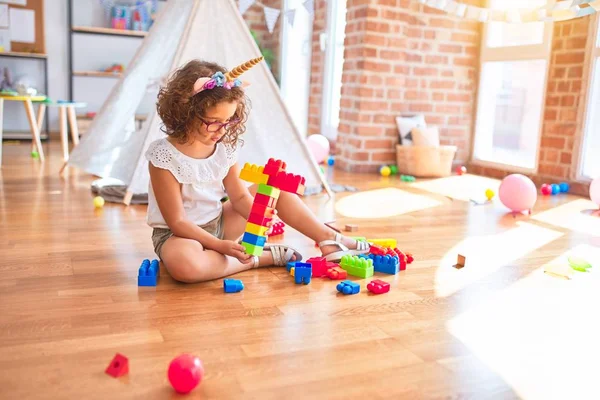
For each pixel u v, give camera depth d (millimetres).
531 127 3617
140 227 2070
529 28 3609
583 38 3184
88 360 1025
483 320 1289
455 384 989
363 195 2959
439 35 3912
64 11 5203
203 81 1331
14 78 5121
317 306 1337
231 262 1526
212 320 1229
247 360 1047
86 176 3154
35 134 3717
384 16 3707
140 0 5395
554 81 3387
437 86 3980
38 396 899
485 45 3959
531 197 2539
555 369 1060
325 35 4281
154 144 1474
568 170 3318
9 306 1275
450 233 2164
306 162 2803
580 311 1361
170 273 1453
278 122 2715
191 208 1549
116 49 5410
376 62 3752
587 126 3207
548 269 1679
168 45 2672
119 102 2752
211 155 1532
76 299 1328
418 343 1152
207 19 2518
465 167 4051
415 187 3285
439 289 1496
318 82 4691
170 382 930
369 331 1204
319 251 1844
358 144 3832
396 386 973
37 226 2037
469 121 4129
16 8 5016
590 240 2092
